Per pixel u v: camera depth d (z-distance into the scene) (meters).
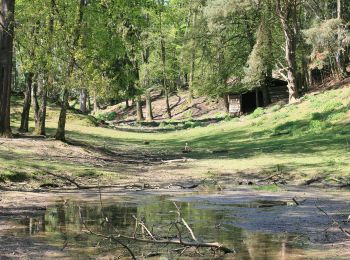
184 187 16.48
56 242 7.76
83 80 24.88
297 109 37.94
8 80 24.47
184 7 68.25
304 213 10.98
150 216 10.53
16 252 7.04
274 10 47.25
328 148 24.84
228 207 12.01
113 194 14.62
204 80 53.47
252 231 8.84
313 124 31.28
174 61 68.56
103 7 26.47
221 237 8.30
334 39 42.06
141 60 65.75
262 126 36.81
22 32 24.14
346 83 42.41
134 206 12.07
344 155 22.56
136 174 19.77
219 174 20.20
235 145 31.09
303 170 19.64
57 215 10.40
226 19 48.81
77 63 24.91
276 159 23.06
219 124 43.53
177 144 34.84
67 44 24.28
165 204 12.49
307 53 47.75
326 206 12.12
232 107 55.47
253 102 55.50
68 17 24.30
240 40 51.50
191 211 11.36
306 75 50.38
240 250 7.32
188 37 52.56
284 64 49.94
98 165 21.44
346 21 48.75
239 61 51.56
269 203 12.79
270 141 30.41
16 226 9.07
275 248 7.46
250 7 45.94
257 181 18.31
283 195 14.45
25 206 11.59
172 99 75.25
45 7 23.98
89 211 11.08
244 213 10.98
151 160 25.64
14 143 22.78
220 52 51.59
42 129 28.52
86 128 42.56
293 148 26.23
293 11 46.06
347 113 32.06
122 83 38.00
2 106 24.45
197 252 7.17
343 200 13.21
